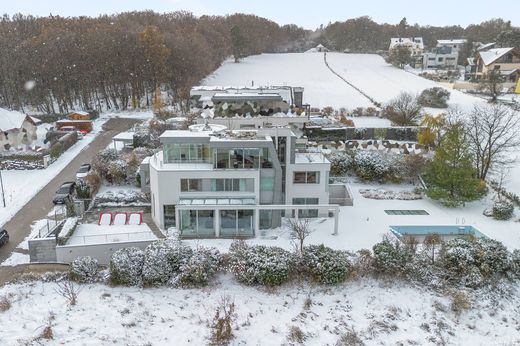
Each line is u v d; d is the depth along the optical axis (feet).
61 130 218.38
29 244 100.37
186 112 250.16
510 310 88.79
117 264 90.43
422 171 153.99
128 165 149.79
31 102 280.72
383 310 86.79
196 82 307.58
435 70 446.60
